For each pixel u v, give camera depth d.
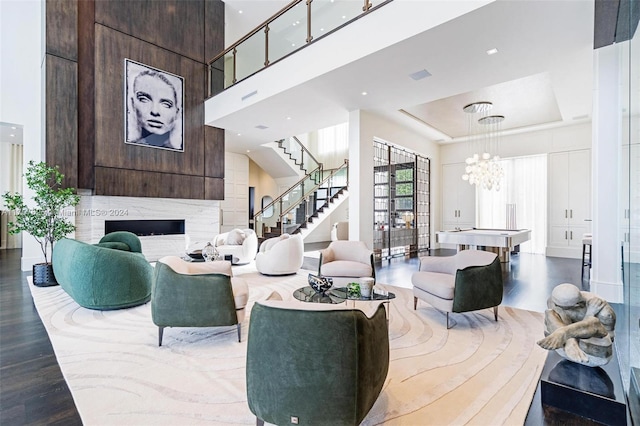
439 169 10.52
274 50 6.68
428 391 2.12
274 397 1.59
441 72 4.83
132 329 3.24
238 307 3.00
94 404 1.96
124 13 6.66
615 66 3.79
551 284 5.22
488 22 3.57
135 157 6.78
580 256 8.11
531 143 8.95
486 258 3.60
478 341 2.94
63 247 4.18
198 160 7.78
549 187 8.63
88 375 2.31
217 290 2.86
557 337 2.14
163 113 7.18
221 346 2.85
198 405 1.96
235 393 2.09
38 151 6.35
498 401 2.01
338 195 11.85
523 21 3.55
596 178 3.95
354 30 4.50
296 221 10.80
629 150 2.62
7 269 6.23
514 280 5.51
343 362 1.53
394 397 2.04
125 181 6.63
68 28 6.12
